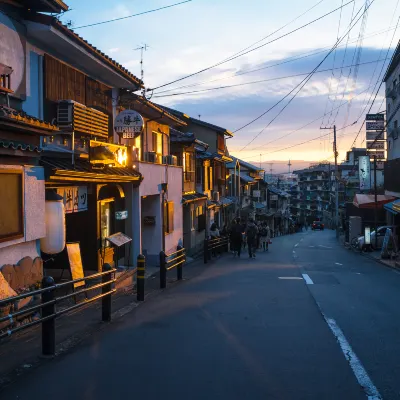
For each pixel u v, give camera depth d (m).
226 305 10.63
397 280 15.68
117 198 15.69
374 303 11.07
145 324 8.61
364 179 46.09
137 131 14.34
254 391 5.29
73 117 11.02
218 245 25.33
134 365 6.18
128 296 11.76
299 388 5.39
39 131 8.52
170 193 20.72
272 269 18.52
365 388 5.42
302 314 9.67
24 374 5.76
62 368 6.01
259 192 55.12
